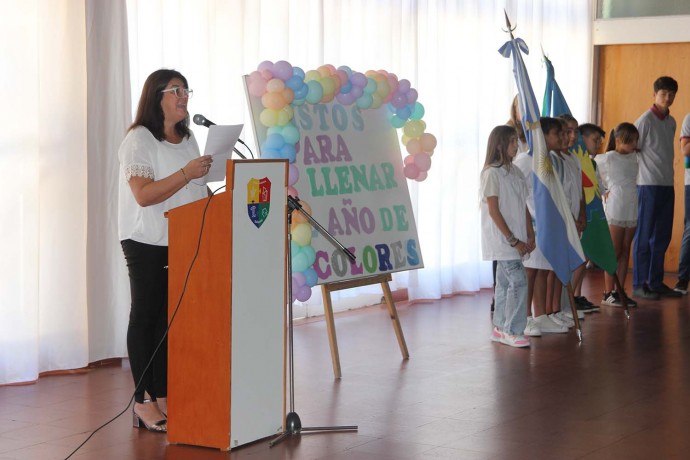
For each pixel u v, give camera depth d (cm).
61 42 517
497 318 609
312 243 513
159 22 564
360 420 420
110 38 541
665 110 800
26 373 497
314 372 522
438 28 791
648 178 794
